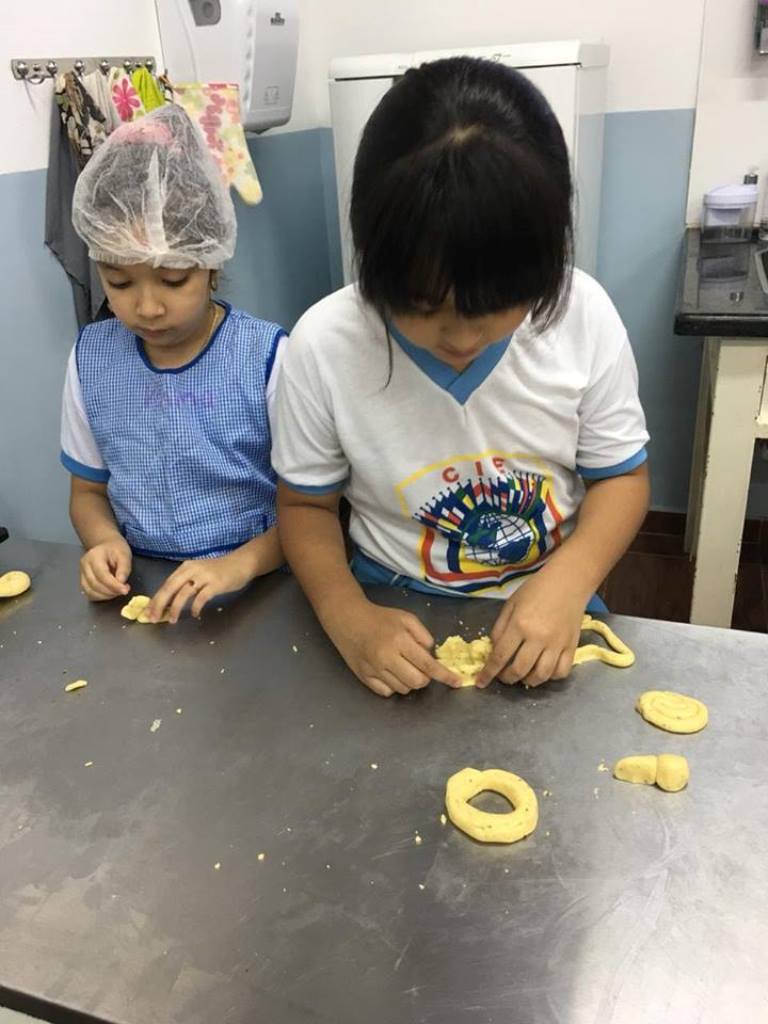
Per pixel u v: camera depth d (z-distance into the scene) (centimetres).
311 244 230
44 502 130
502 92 60
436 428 82
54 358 129
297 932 50
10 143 118
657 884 51
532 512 88
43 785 62
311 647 77
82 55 133
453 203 54
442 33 209
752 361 133
